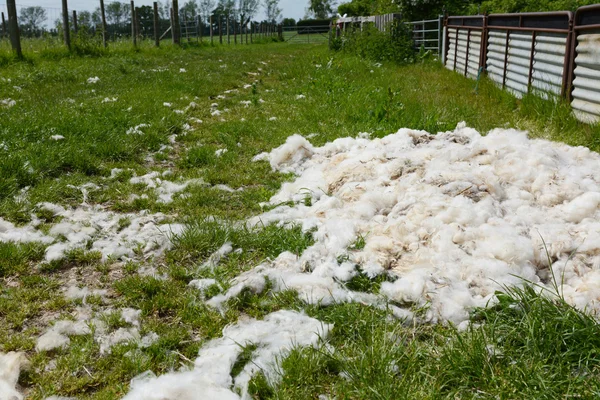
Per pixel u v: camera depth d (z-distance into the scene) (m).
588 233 4.12
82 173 6.41
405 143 6.44
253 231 4.88
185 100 11.39
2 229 4.87
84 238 4.73
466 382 2.83
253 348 3.25
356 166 5.87
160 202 5.63
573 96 8.48
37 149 6.69
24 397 2.86
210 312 3.68
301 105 11.20
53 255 4.36
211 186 6.29
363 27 25.34
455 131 6.86
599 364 2.90
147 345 3.31
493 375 2.83
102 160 7.00
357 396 2.82
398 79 14.66
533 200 4.78
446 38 18.00
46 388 2.91
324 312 3.60
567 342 3.03
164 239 4.66
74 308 3.71
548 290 3.44
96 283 4.06
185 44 32.31
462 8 23.69
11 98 11.14
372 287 3.89
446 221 4.45
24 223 5.07
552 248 4.02
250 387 2.92
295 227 4.87
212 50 30.12
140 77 14.65
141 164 7.09
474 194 4.77
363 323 3.38
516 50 11.09
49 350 3.21
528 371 2.83
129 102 10.40
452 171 5.23
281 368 3.03
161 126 8.51
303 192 5.70
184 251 4.51
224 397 2.80
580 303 3.40
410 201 4.84
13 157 6.18
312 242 4.61
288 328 3.40
